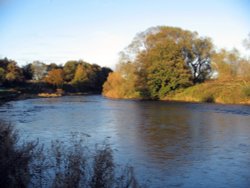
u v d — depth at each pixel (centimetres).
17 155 1083
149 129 2722
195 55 7581
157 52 7062
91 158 1402
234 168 1530
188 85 7069
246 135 2391
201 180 1365
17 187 998
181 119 3412
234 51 7119
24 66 14500
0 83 10956
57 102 6644
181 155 1783
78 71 13088
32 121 3328
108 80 9481
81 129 2756
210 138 2283
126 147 1994
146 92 7262
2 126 1329
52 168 1264
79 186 932
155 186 1290
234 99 5784
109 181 958
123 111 4434
